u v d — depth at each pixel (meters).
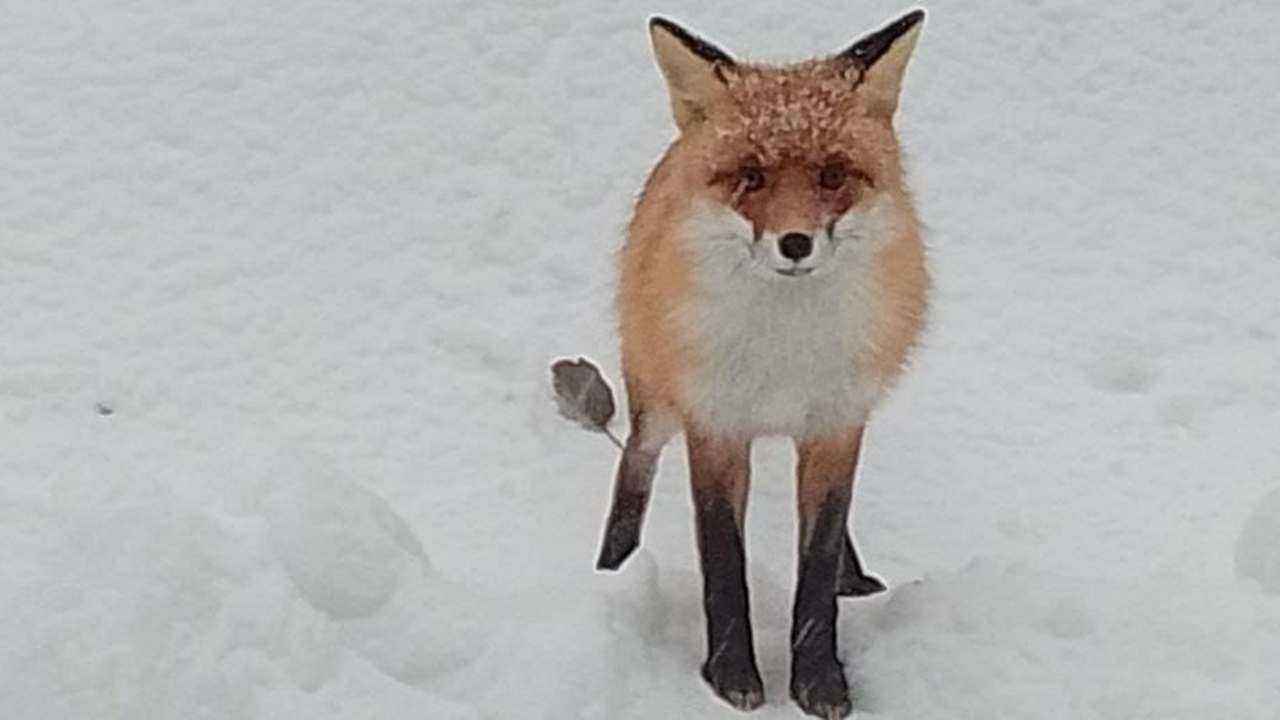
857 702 2.16
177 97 3.23
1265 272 3.12
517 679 2.07
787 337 2.08
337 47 3.32
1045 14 3.45
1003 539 2.58
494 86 3.30
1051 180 3.26
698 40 2.07
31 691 2.01
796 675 2.16
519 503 2.61
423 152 3.21
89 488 2.16
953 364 2.93
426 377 2.86
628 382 2.36
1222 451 2.77
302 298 2.97
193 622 2.06
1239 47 3.42
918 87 3.36
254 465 2.28
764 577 2.38
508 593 2.30
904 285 2.11
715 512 2.17
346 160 3.19
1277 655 2.12
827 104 2.02
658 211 2.16
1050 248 3.16
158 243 3.02
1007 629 2.18
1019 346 2.98
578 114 3.28
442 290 3.02
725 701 2.14
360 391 2.83
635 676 2.11
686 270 2.07
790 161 1.99
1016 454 2.75
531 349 2.91
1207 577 2.45
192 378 2.81
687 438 2.18
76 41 3.30
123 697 2.02
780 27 3.43
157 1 3.39
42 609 2.05
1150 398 2.88
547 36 3.37
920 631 2.20
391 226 3.10
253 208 3.10
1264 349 2.98
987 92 3.37
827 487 2.17
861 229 2.03
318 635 2.08
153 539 2.09
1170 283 3.10
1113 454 2.76
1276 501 2.32
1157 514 2.64
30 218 3.03
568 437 2.75
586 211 3.16
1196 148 3.30
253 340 2.89
